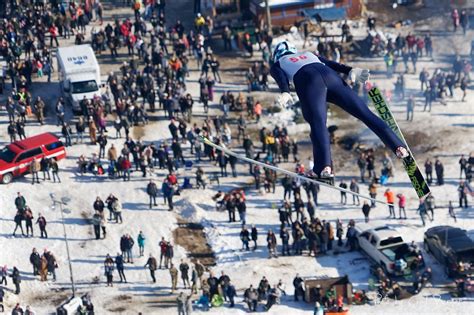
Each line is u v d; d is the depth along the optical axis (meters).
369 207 111.62
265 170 122.06
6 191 120.94
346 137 131.12
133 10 165.50
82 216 117.94
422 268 103.25
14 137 129.62
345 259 107.81
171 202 118.25
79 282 107.25
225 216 117.25
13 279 104.88
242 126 131.25
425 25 157.00
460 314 98.00
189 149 129.38
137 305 103.12
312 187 116.88
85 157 127.56
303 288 101.06
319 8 156.75
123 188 122.62
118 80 143.12
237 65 149.38
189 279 107.00
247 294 99.94
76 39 154.12
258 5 152.88
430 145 129.12
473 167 119.56
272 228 115.00
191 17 162.38
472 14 153.88
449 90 138.88
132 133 132.75
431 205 112.62
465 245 102.75
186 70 144.75
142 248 110.88
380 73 145.25
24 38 150.12
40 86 143.75
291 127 133.50
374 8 162.00
